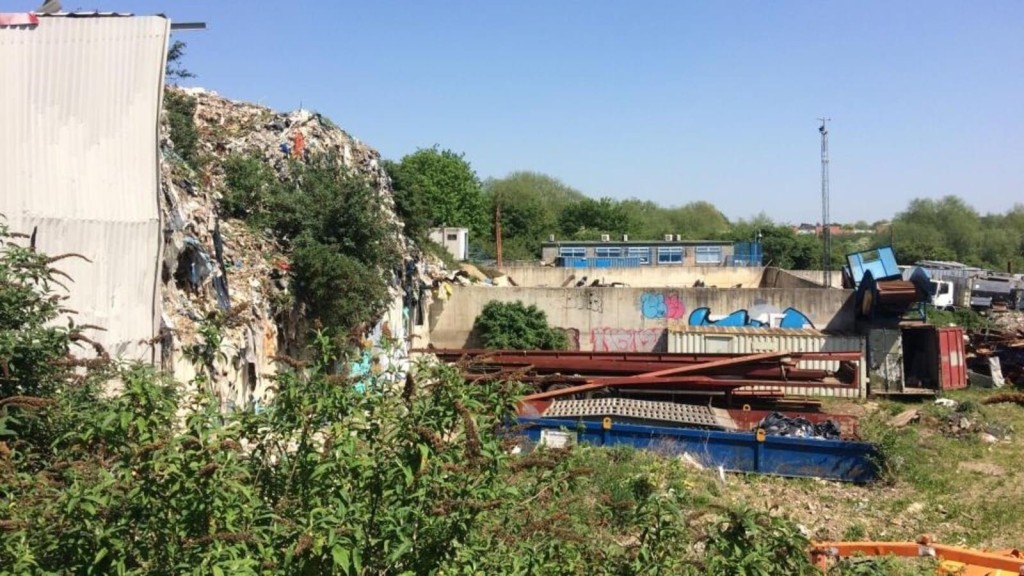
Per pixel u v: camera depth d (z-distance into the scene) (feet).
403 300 71.46
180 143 52.90
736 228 242.99
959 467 48.03
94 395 18.81
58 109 31.22
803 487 43.68
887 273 86.48
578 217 222.48
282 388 14.01
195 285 38.01
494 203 200.13
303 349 50.44
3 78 30.89
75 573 11.68
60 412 16.47
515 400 14.98
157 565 11.78
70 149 31.22
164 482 12.09
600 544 17.52
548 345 81.82
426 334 83.46
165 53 31.73
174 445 12.03
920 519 39.06
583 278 117.39
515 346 80.43
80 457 14.30
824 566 22.13
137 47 31.50
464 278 94.17
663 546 16.06
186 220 38.34
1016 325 99.55
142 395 12.90
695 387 60.18
